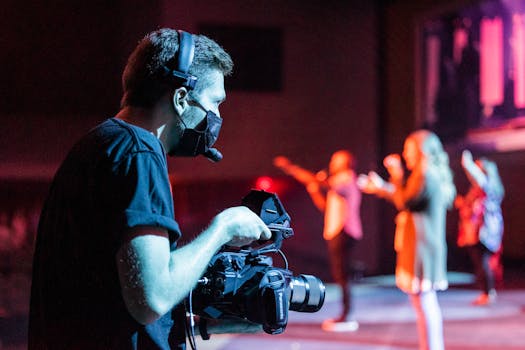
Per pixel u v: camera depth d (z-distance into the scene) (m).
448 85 14.39
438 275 5.51
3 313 9.19
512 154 13.28
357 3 15.59
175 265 1.67
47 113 15.38
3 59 15.31
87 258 1.73
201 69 1.85
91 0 15.43
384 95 15.66
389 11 15.46
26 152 14.89
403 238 5.59
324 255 15.70
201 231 1.80
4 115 14.97
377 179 6.10
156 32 1.87
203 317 2.12
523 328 8.28
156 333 1.76
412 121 15.04
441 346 5.55
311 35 15.45
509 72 13.18
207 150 1.92
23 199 14.69
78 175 1.75
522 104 13.05
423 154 5.60
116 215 1.66
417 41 14.85
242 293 1.94
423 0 14.70
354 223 8.41
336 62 15.56
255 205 2.00
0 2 15.24
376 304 10.57
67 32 15.50
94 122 15.41
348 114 15.64
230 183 15.91
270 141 15.28
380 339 7.79
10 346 7.37
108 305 1.72
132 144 1.71
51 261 1.82
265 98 15.24
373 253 15.76
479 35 13.70
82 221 1.73
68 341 1.76
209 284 1.94
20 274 11.48
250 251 2.02
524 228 14.96
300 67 15.41
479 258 10.10
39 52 15.44
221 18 14.83
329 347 7.36
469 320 8.86
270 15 15.16
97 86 15.54
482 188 10.07
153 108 1.83
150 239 1.63
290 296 2.03
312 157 15.48
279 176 15.59
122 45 15.26
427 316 5.50
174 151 1.89
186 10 14.58
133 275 1.61
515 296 10.86
